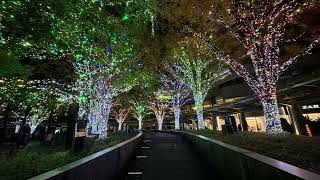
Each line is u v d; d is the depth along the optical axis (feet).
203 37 41.42
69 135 23.90
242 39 36.32
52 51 20.49
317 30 40.42
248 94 82.48
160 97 118.93
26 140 44.93
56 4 14.39
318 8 36.32
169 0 41.93
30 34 15.43
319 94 54.54
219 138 29.48
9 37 15.47
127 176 24.16
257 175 10.76
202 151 32.83
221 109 97.50
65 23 16.65
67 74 42.88
